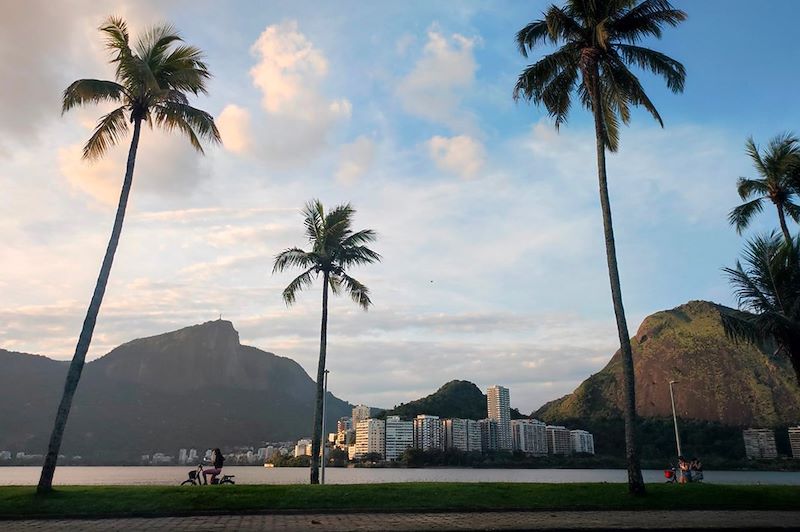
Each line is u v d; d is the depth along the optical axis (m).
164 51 21.67
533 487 18.83
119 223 19.91
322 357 30.62
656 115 22.64
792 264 21.73
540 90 23.38
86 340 18.50
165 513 14.90
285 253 31.06
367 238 32.16
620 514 15.24
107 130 21.22
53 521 13.80
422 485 19.16
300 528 12.39
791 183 28.38
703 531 12.63
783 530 12.80
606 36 20.14
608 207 20.92
